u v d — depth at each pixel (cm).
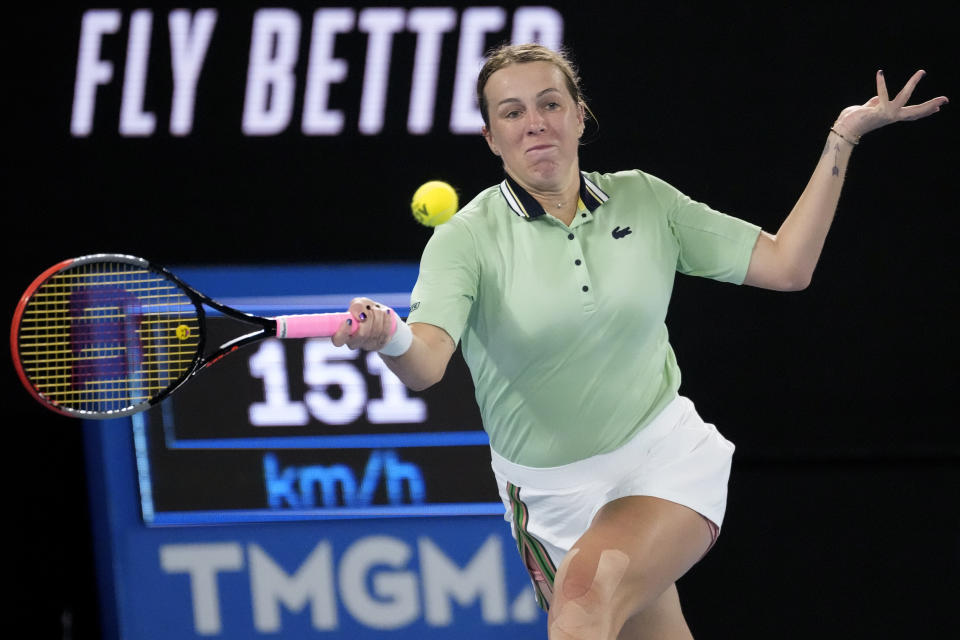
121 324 1606
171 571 1666
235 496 1662
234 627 1659
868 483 1697
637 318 929
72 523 1675
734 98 1702
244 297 1725
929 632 1641
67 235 1719
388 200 1723
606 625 857
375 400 1664
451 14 1705
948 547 1673
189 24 1711
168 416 1662
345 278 1731
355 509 1659
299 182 1725
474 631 1647
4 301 1702
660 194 973
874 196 1703
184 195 1723
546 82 923
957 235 1702
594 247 931
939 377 1714
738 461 1733
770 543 1681
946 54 1683
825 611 1655
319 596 1656
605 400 945
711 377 1734
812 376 1727
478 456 1659
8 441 1673
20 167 1712
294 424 1666
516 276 925
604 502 965
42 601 1673
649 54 1700
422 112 1712
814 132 1702
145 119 1717
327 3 1709
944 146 1692
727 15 1691
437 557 1653
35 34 1705
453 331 899
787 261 959
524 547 1038
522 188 941
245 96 1716
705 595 1659
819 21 1686
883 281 1712
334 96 1714
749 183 1711
